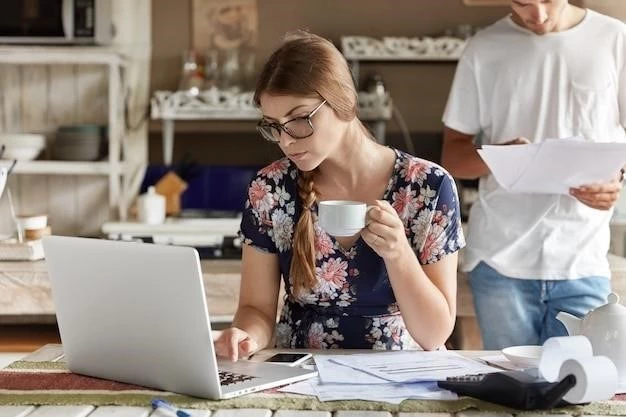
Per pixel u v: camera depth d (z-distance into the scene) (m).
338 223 1.91
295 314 2.26
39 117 4.46
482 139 2.99
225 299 3.55
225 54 4.51
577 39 2.80
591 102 2.79
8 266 3.57
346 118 2.06
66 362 2.00
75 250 1.82
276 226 2.25
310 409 1.66
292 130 2.01
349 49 4.46
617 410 1.66
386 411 1.65
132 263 1.74
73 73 4.44
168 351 1.75
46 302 3.53
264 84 2.02
